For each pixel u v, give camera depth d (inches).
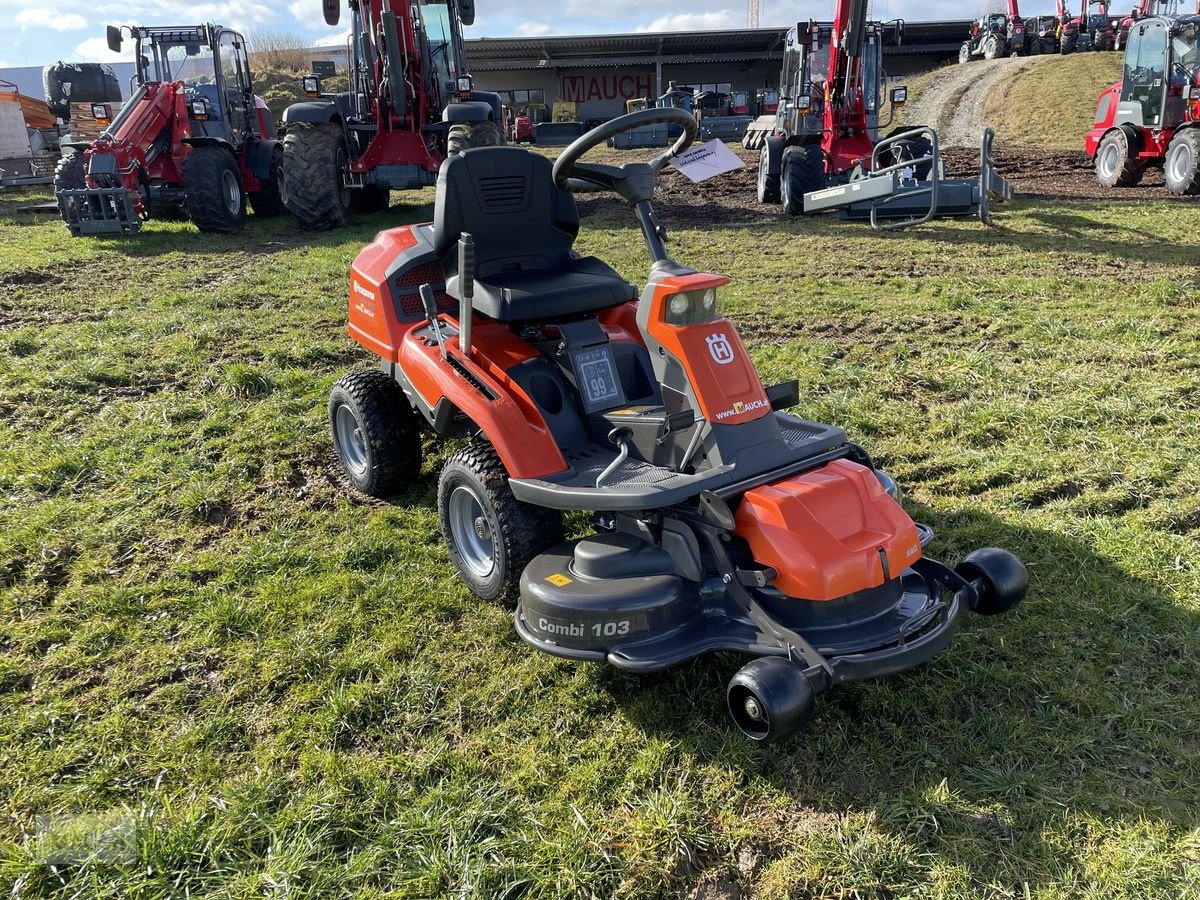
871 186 434.0
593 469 128.8
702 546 115.6
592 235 439.5
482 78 1690.5
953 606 112.5
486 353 144.5
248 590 144.9
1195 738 109.6
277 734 114.1
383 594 143.6
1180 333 254.2
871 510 113.1
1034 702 116.0
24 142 819.4
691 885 93.1
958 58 1708.9
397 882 92.7
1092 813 99.0
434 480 183.5
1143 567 143.9
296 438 200.5
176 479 181.3
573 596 109.7
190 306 305.1
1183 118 524.4
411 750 111.6
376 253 172.9
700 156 142.8
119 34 474.3
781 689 93.7
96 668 127.0
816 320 284.5
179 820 99.5
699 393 117.7
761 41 1603.1
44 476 181.2
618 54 1676.9
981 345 254.1
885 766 106.3
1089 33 1400.1
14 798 103.9
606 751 110.2
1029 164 679.1
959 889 90.8
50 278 356.2
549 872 93.4
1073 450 187.3
